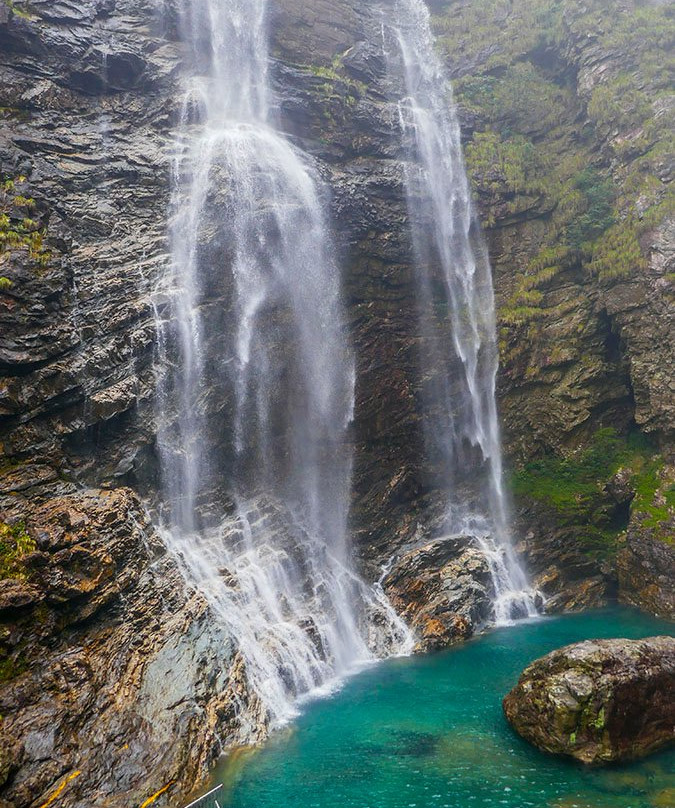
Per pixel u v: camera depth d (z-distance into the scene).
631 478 21.08
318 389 20.06
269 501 18.31
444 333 22.92
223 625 14.09
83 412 14.99
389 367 21.67
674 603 18.55
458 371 22.80
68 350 14.94
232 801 10.22
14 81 17.81
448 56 28.73
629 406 22.25
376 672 15.71
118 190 18.25
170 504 16.19
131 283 16.94
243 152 20.61
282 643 15.02
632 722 10.98
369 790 10.30
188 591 14.22
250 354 18.86
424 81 27.58
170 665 12.52
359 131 23.89
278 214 20.39
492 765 10.84
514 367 23.09
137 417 15.97
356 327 21.31
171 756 10.85
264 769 11.16
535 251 24.39
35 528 12.48
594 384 22.31
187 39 22.30
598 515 21.19
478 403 22.86
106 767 10.29
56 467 14.32
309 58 24.97
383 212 22.77
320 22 25.97
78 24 19.78
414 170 24.05
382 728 12.48
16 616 11.41
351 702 13.87
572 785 10.12
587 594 20.19
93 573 12.59
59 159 17.66
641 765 10.66
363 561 19.53
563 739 10.91
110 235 17.52
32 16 18.89
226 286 18.88
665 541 19.09
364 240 22.17
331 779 10.70
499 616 19.00
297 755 11.59
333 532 19.34
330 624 16.78
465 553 19.80
